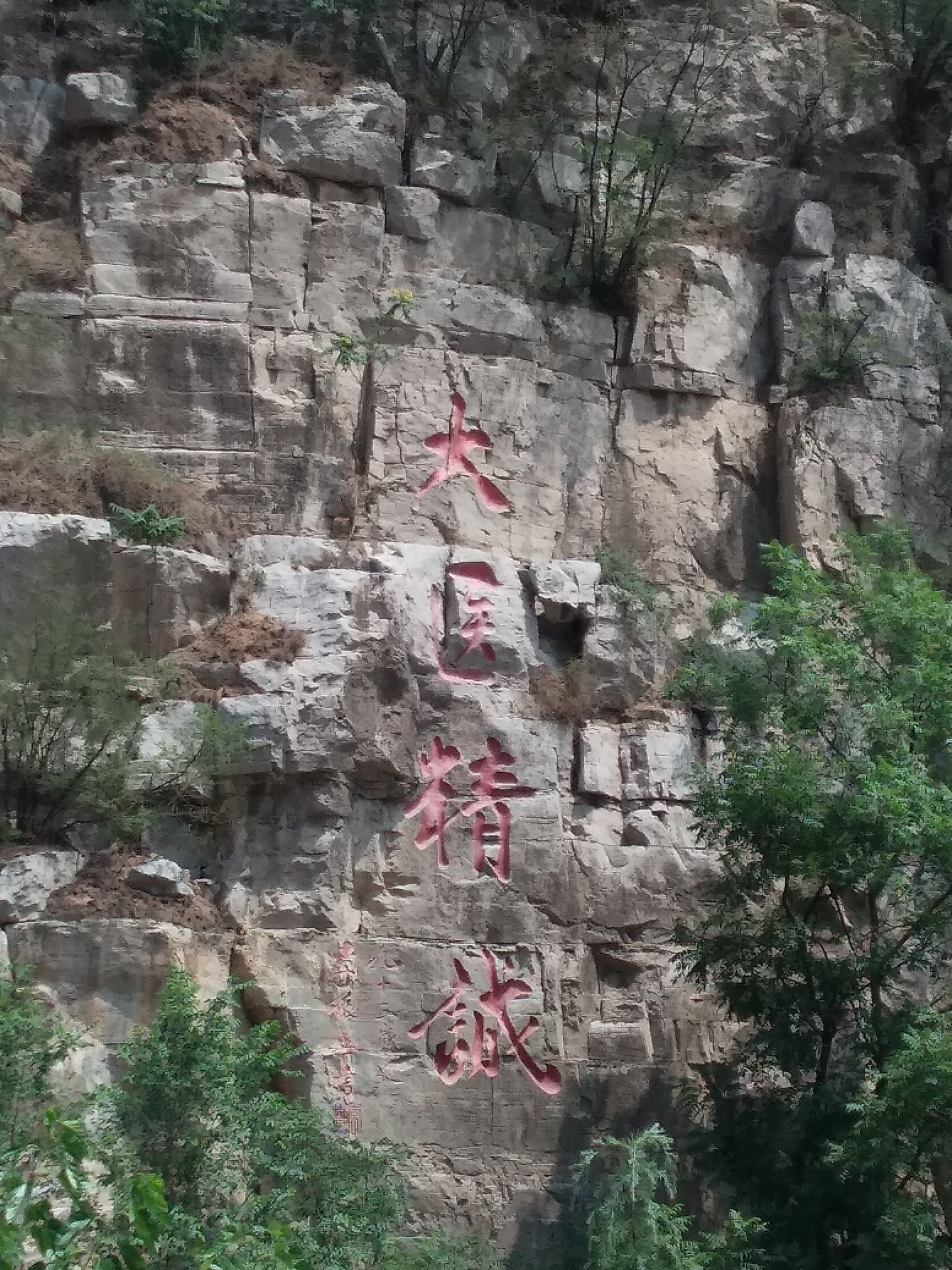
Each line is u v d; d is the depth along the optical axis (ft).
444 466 70.33
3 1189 30.25
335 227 72.02
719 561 74.64
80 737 58.13
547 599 68.23
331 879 60.59
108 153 71.20
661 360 75.66
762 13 87.25
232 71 73.97
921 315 80.64
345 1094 58.34
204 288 69.77
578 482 73.10
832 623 61.87
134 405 68.13
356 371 70.74
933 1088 47.96
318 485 68.69
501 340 73.20
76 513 63.10
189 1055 48.60
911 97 88.38
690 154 82.28
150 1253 32.45
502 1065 61.11
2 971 51.85
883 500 76.02
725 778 58.70
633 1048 62.75
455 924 62.28
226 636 62.69
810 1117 53.36
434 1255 54.49
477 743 64.80
